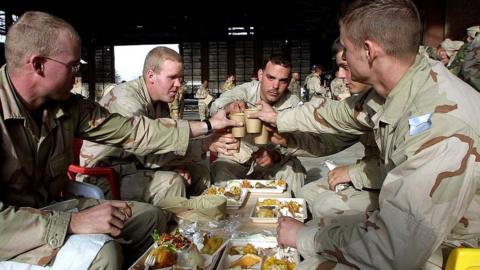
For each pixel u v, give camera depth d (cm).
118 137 218
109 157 273
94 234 159
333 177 256
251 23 2492
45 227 152
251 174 335
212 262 164
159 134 224
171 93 282
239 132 240
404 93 145
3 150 166
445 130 127
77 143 296
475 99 138
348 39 147
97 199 207
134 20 2547
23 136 173
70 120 197
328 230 148
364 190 241
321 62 2456
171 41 2541
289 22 2517
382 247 130
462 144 124
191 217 216
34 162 179
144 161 278
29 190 180
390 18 136
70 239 156
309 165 591
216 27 2514
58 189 198
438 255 142
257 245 183
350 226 144
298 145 273
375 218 136
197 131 234
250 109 247
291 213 221
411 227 125
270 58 320
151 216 205
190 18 2539
